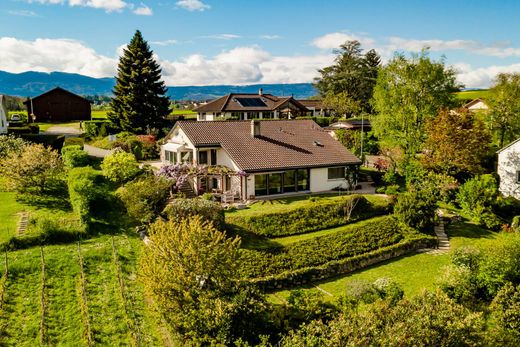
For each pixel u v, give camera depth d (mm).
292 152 43094
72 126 81438
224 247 20453
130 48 67000
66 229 29438
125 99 66000
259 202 38406
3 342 18953
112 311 21891
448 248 33406
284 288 26031
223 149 41906
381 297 21734
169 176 39938
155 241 20297
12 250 27109
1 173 37125
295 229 32719
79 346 19266
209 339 17797
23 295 22594
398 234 33719
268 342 17547
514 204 40625
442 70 52438
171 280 18969
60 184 40031
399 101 53938
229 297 19422
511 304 20516
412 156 50719
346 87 99562
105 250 27594
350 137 59219
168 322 19219
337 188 44312
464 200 40031
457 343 16203
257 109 82312
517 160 44031
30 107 86750
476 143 44375
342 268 28484
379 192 43656
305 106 95938
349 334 15586
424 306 17328
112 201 35094
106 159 42219
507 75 61438
